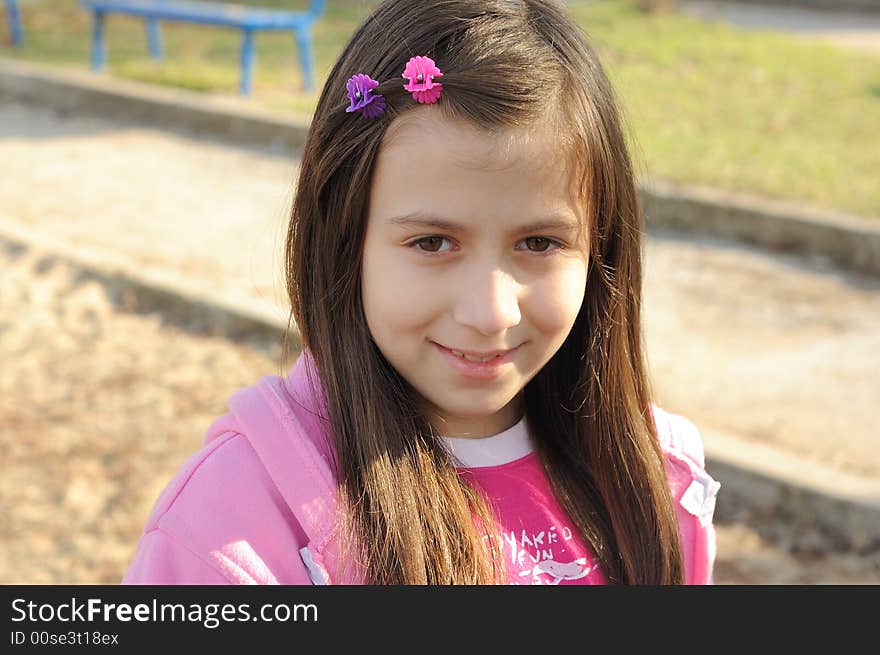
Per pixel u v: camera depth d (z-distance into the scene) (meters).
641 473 1.65
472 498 1.51
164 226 6.21
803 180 6.69
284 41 10.98
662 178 6.62
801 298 5.45
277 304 5.04
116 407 4.32
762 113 8.38
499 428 1.61
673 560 1.66
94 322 5.06
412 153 1.32
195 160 7.53
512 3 1.42
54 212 6.40
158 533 1.38
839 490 3.64
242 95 8.80
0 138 7.98
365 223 1.41
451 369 1.38
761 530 3.65
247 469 1.42
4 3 12.63
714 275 5.72
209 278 5.43
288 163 7.50
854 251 5.84
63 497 3.73
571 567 1.58
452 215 1.31
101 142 7.91
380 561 1.40
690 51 10.35
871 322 5.20
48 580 3.29
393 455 1.43
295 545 1.42
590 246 1.48
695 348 4.88
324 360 1.47
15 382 4.50
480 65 1.32
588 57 1.44
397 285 1.36
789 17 13.39
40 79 9.01
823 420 4.23
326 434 1.47
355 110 1.36
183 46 10.82
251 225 6.27
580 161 1.37
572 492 1.61
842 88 9.26
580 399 1.64
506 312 1.33
